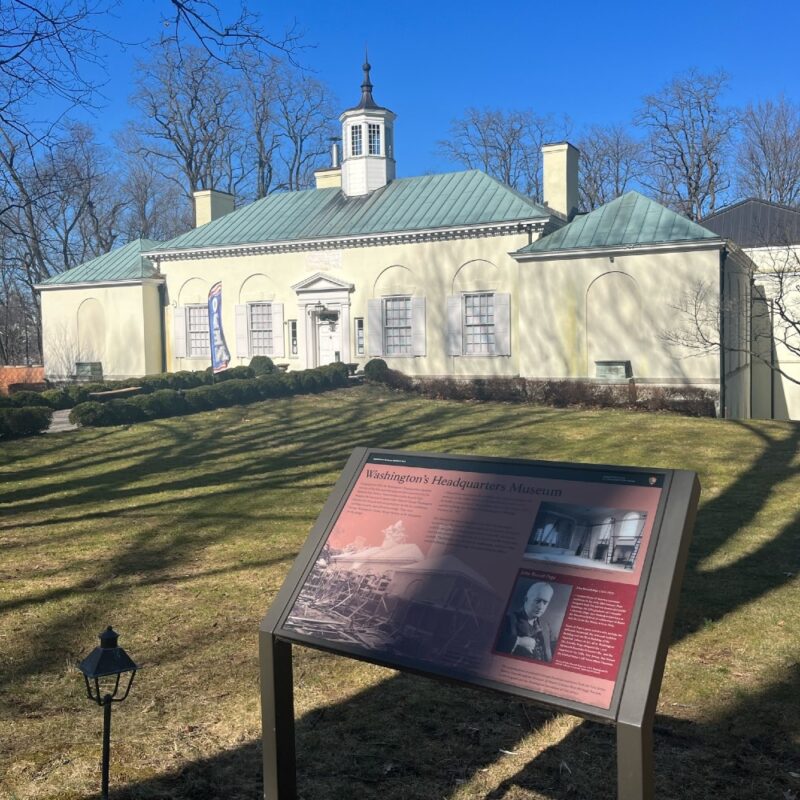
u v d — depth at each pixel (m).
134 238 56.75
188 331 31.58
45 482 13.61
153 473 14.20
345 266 28.45
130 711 4.89
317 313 29.19
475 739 4.53
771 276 28.39
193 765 4.24
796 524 9.35
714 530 9.17
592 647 2.93
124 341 31.91
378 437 17.58
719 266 22.09
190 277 31.38
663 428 17.81
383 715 4.83
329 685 5.26
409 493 3.83
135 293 31.55
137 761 4.27
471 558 3.40
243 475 13.65
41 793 3.95
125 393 25.70
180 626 6.37
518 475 3.60
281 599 3.71
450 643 3.20
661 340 22.81
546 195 27.83
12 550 8.96
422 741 4.51
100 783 4.04
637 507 3.17
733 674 5.30
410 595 3.44
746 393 27.98
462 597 3.31
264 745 3.69
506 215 25.78
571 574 3.15
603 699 2.80
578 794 3.94
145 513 10.80
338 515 3.92
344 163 30.80
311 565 3.79
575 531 3.26
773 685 5.11
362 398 24.75
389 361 27.83
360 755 4.35
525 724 4.71
